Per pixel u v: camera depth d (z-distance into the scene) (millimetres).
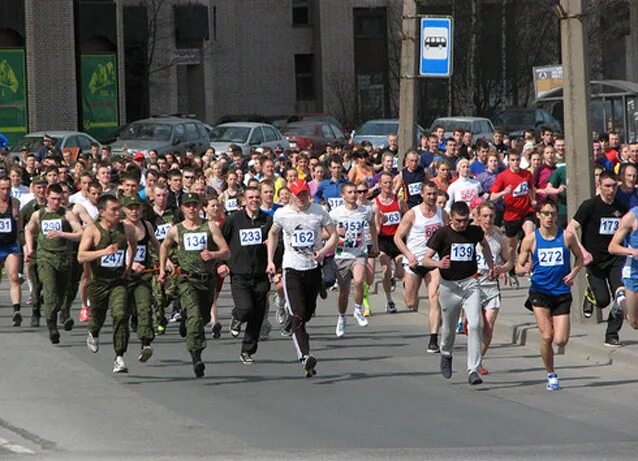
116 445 21375
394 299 41500
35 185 36531
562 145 44031
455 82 127125
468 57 126312
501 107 129000
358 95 139250
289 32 141875
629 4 133250
